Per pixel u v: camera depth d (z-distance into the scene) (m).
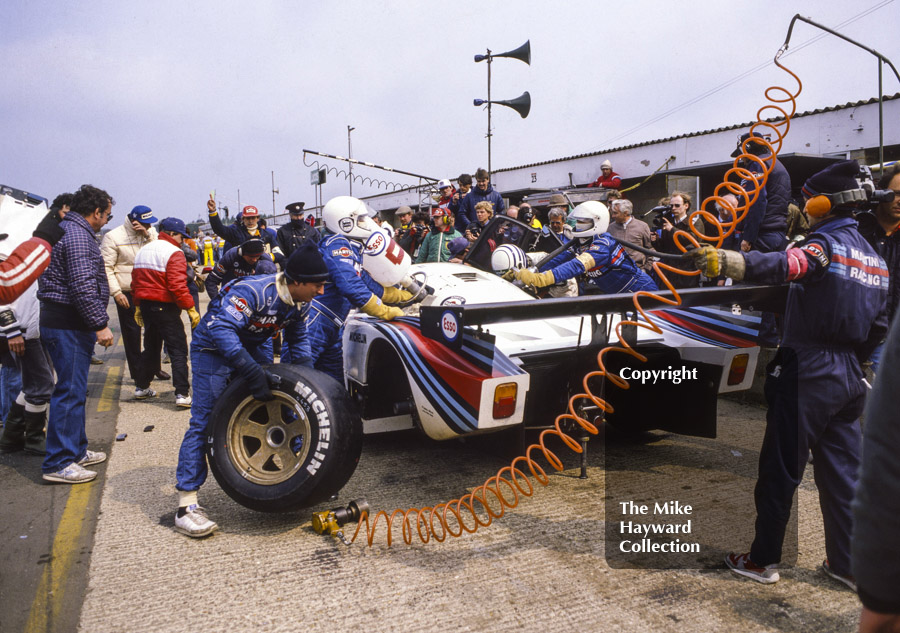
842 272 2.51
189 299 5.81
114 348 9.87
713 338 3.78
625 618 2.52
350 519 3.39
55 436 4.07
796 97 3.02
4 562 3.06
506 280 4.96
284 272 3.39
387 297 4.37
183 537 3.31
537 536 3.25
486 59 10.21
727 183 2.75
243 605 2.65
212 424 3.38
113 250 6.35
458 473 4.18
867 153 11.19
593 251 4.48
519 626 2.48
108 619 2.56
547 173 18.30
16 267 2.47
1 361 4.93
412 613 2.58
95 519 3.54
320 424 3.17
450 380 3.38
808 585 2.76
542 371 3.71
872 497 0.95
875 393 0.97
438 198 10.09
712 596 2.67
